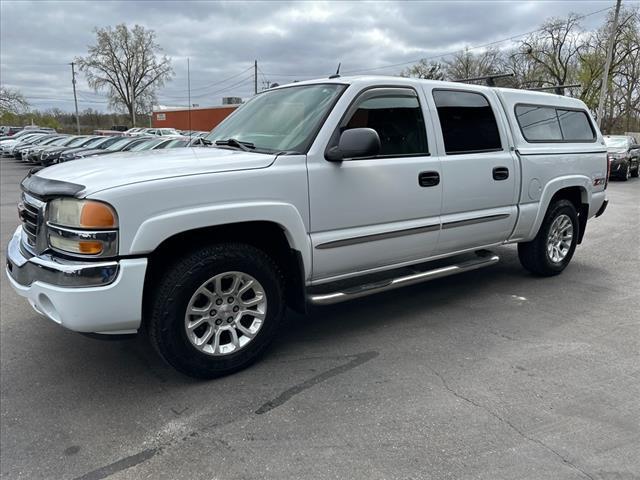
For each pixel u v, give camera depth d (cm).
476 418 275
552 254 536
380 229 366
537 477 228
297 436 261
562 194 545
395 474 231
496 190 445
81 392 310
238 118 420
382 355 355
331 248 344
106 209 263
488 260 461
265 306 331
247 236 331
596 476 228
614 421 271
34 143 3053
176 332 295
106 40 7162
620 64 4103
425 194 389
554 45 4147
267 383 316
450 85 423
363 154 318
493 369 332
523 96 494
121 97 7456
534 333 393
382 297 483
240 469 236
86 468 240
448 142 410
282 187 316
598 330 398
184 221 280
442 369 333
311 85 389
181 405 293
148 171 285
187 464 241
